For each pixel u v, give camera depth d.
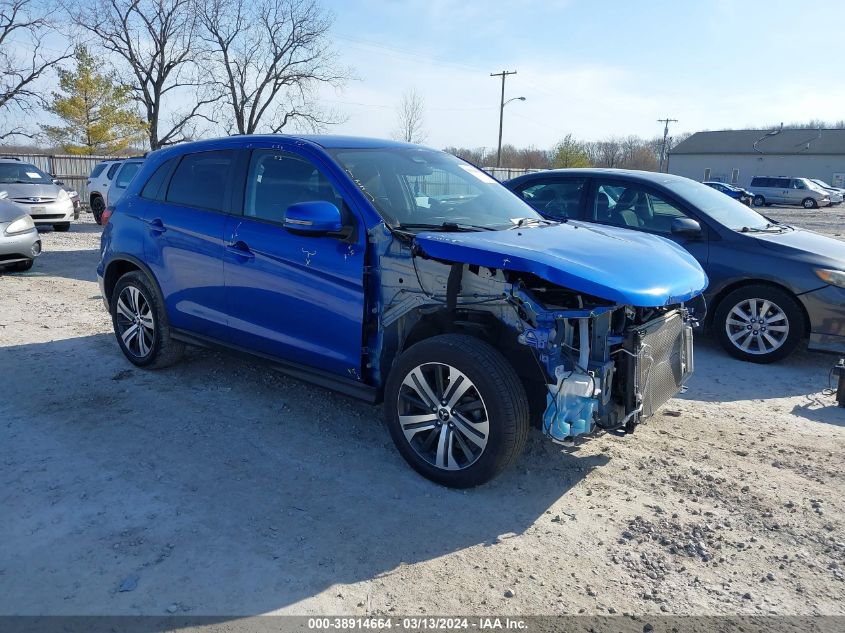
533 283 3.48
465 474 3.54
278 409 4.72
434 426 3.65
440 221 4.04
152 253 5.09
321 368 4.16
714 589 2.88
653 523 3.37
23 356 5.76
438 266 3.57
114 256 5.43
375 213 3.82
